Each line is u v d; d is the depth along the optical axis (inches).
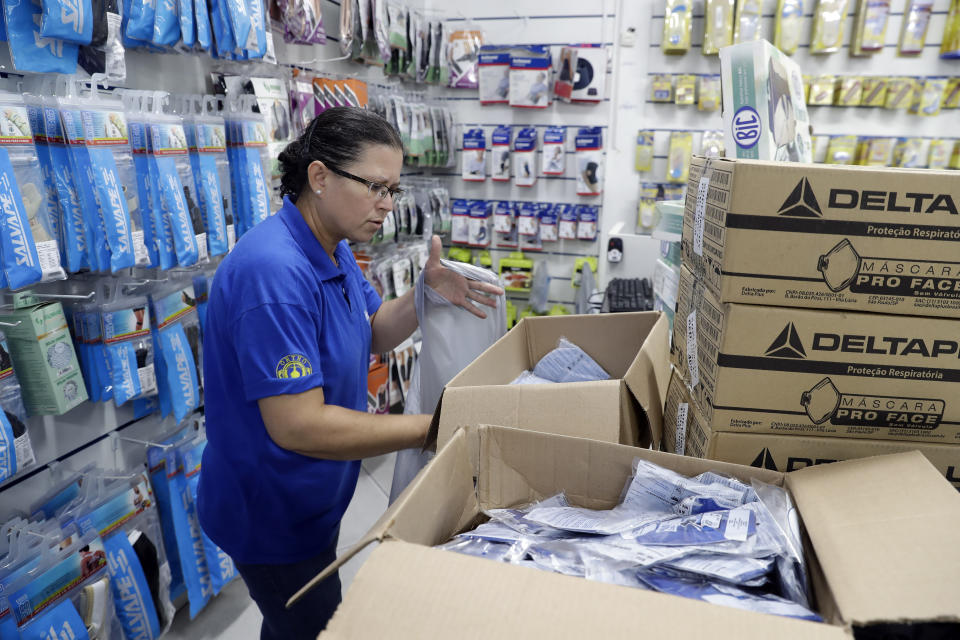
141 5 67.5
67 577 63.8
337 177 49.4
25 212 57.6
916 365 35.1
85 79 64.2
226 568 88.7
